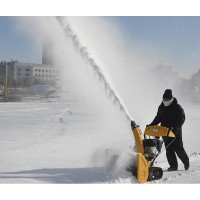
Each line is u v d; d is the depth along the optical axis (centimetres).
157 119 782
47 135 1355
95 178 667
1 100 5303
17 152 973
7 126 1656
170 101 759
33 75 7869
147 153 687
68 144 1131
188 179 682
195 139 1320
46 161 845
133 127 692
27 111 2862
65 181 645
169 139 761
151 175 664
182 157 770
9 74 8925
